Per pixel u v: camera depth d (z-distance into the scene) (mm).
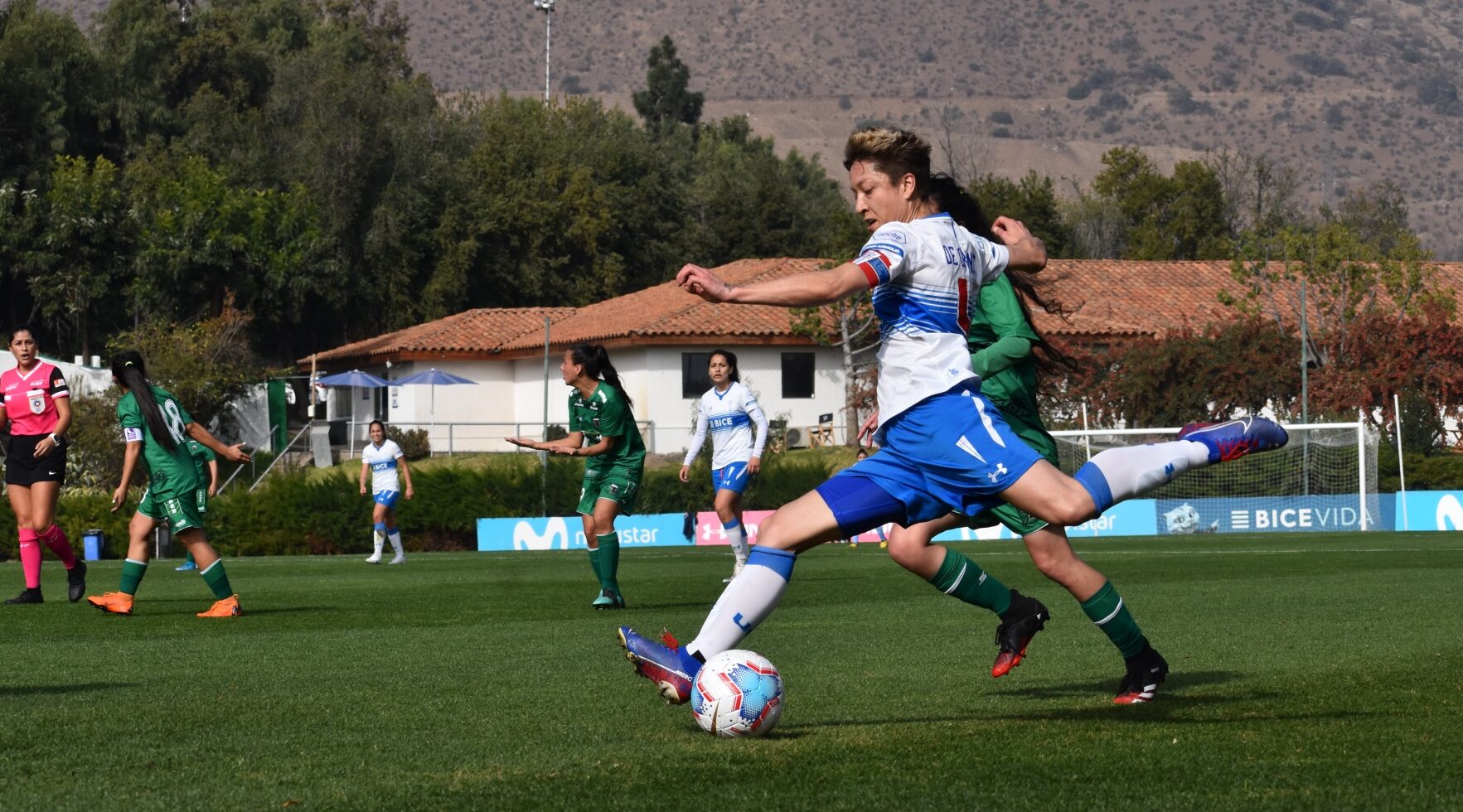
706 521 62219
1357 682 12773
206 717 11344
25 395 26281
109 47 129625
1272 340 74000
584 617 21984
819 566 37469
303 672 14602
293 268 111625
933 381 10133
